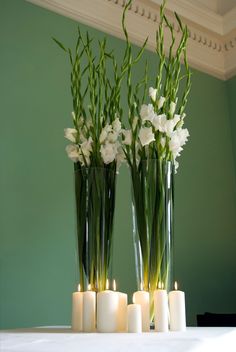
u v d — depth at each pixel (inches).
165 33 84.0
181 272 71.7
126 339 30.5
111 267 41.8
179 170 78.7
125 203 68.4
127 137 44.3
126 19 79.1
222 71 92.5
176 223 74.3
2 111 60.6
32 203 59.2
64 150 64.6
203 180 81.7
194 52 88.7
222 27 91.1
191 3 86.0
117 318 38.2
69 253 60.4
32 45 67.1
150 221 41.8
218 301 74.3
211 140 86.7
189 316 69.6
